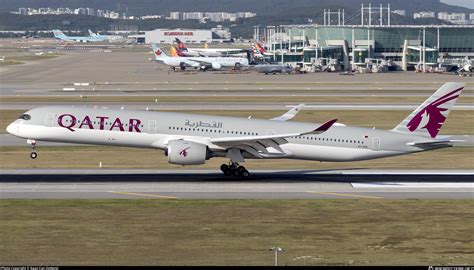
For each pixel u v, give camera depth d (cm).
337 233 16325
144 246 15212
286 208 18562
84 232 16250
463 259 14338
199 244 15388
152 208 18462
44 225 16800
